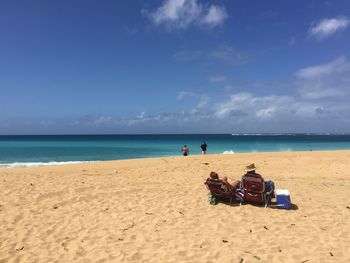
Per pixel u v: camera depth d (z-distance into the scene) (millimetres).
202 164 19766
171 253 6609
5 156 38938
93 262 6289
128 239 7340
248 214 8977
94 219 8656
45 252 6746
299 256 6418
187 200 10352
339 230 7793
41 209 9469
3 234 7652
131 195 11000
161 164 20141
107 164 20625
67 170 18234
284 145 68500
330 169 18125
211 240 7215
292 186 12945
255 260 6270
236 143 79000
